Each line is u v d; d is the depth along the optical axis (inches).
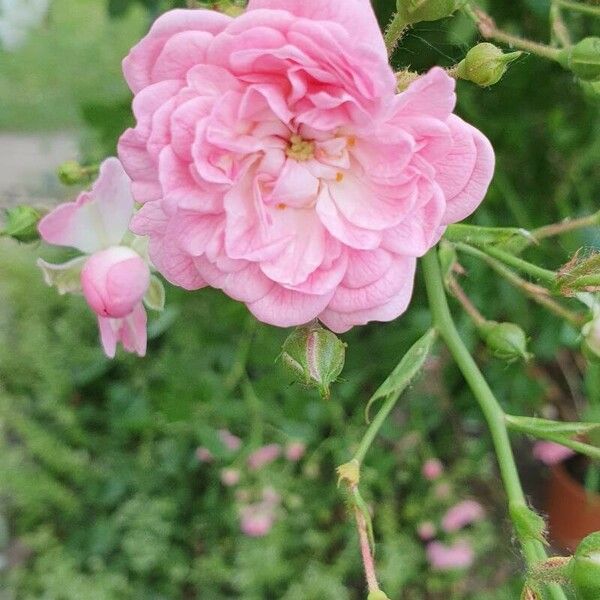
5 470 9.3
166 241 2.7
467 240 3.6
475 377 3.5
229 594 9.0
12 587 8.9
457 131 2.6
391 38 2.9
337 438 8.1
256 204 2.7
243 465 8.4
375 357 6.9
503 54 3.0
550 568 2.8
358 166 2.7
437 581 8.6
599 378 6.3
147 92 2.4
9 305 11.5
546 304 3.8
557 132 5.7
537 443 8.7
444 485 8.6
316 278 2.7
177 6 4.5
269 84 2.5
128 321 3.9
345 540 9.0
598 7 4.1
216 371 7.7
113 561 9.1
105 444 9.8
